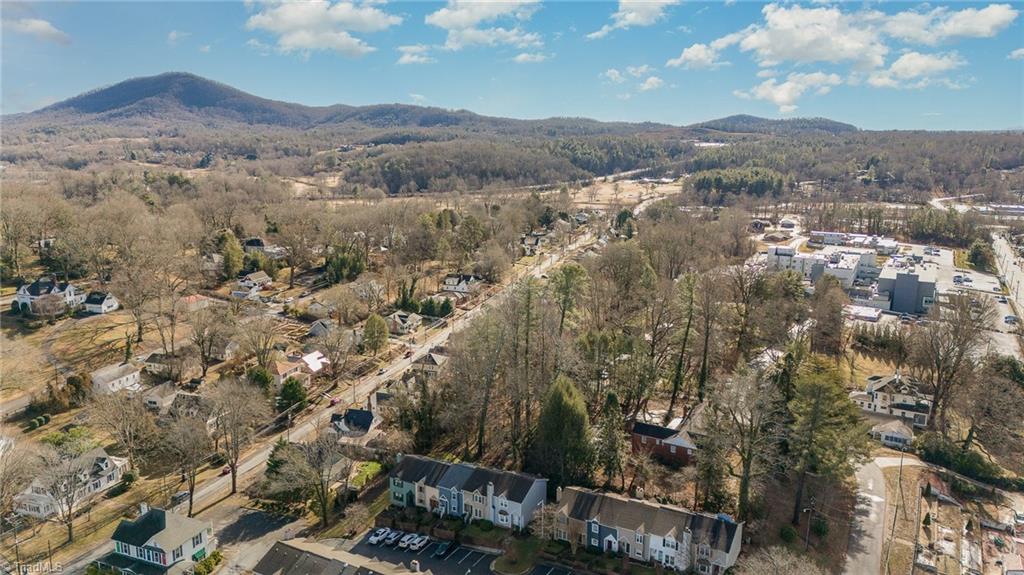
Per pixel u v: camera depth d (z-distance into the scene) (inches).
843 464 2706.7
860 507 2891.2
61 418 3695.9
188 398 3703.3
